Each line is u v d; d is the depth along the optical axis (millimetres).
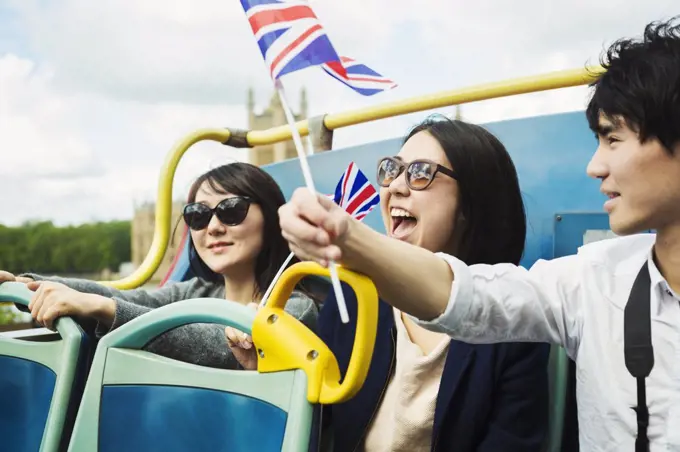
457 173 1340
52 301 1351
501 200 1367
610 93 883
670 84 832
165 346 1351
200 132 2342
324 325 1395
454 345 1249
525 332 1004
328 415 1398
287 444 941
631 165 873
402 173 1382
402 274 881
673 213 879
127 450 1140
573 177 1868
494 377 1250
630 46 898
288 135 2262
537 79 1815
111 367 1174
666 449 876
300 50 842
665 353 896
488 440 1233
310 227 779
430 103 1953
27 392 1357
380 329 1317
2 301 1497
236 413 1042
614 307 954
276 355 993
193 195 1748
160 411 1122
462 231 1388
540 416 1279
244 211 1664
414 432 1246
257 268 1735
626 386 915
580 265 1010
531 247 1904
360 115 2086
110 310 1399
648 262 945
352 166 1365
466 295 925
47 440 1242
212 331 1431
